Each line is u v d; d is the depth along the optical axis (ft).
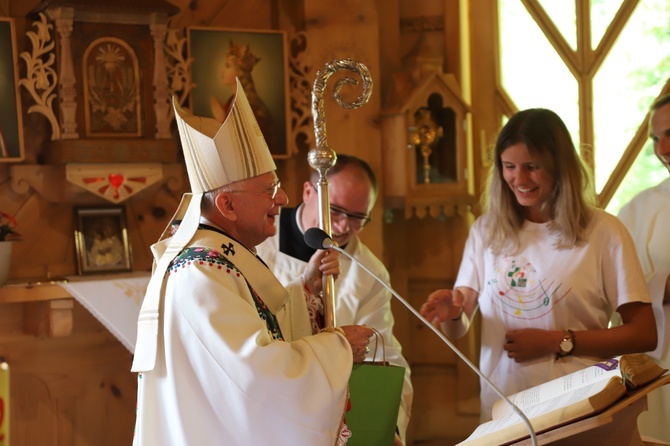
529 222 8.25
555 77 12.67
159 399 5.61
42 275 10.85
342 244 8.84
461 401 12.80
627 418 5.46
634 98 12.39
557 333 7.71
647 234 9.71
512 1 12.78
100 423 11.39
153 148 10.70
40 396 11.02
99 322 11.37
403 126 11.97
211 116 11.30
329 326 6.45
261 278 5.95
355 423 6.06
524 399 6.21
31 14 10.57
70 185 10.50
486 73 12.75
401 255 13.06
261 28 12.12
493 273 8.30
